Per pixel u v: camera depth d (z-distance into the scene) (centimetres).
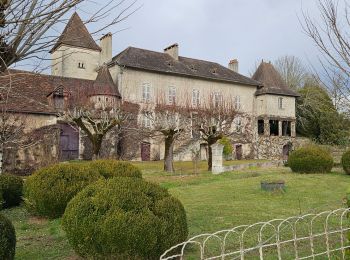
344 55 586
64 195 1005
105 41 3416
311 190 1370
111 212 567
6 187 1192
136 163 2842
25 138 2156
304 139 4050
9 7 289
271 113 3962
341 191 1355
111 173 1237
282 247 646
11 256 563
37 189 1011
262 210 1013
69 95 2483
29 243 759
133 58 3306
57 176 1026
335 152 3130
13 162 2123
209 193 1337
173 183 1641
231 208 1044
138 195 598
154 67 3316
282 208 1041
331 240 681
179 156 3238
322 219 862
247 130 3769
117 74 3181
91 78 3344
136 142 3072
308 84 4231
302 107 4266
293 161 1941
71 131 2775
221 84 3769
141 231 550
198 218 916
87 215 574
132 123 2994
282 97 4050
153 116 2816
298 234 729
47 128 2258
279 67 5162
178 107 2719
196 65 3759
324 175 1797
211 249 644
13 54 305
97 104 2616
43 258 645
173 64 3534
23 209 1175
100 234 556
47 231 870
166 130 2258
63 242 753
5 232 555
